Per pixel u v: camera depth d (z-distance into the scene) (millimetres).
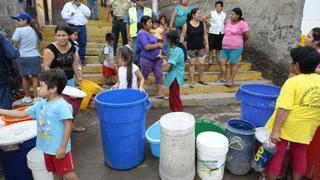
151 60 5023
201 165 2988
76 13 5883
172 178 2865
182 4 6570
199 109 5465
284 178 3082
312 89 2359
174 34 4371
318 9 5492
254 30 6965
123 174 3174
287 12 5965
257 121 3299
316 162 2912
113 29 6594
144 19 4879
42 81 2271
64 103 2332
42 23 8203
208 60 6891
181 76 4543
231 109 5500
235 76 6535
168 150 2787
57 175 2564
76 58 3953
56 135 2320
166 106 5391
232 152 3082
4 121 2984
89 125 4484
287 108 2371
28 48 4863
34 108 2408
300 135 2484
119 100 3424
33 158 2598
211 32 6426
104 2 10703
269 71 6613
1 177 2994
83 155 3570
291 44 5934
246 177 3133
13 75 3697
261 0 6633
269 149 2682
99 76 5863
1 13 5195
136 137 3170
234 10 5539
